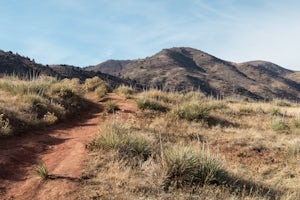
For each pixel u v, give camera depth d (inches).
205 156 312.2
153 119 576.4
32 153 345.4
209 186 275.6
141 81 6628.9
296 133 553.9
